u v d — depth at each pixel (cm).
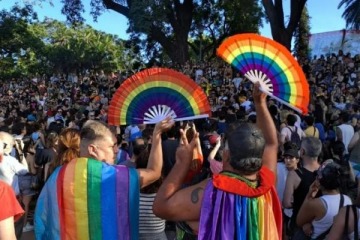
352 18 2942
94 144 290
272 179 236
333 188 370
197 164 256
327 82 1889
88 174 273
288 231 475
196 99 292
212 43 4450
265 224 225
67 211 271
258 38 261
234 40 262
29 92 2889
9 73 4638
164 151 477
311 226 382
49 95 2686
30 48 4281
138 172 281
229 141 232
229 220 221
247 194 223
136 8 2812
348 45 3341
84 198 271
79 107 1880
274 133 261
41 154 654
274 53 261
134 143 514
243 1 3791
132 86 291
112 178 274
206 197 225
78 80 3022
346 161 682
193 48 4662
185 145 250
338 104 1439
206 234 221
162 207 232
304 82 262
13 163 532
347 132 902
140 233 357
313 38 3572
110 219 272
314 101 1330
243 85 1836
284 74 262
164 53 4025
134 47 3497
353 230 329
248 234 221
